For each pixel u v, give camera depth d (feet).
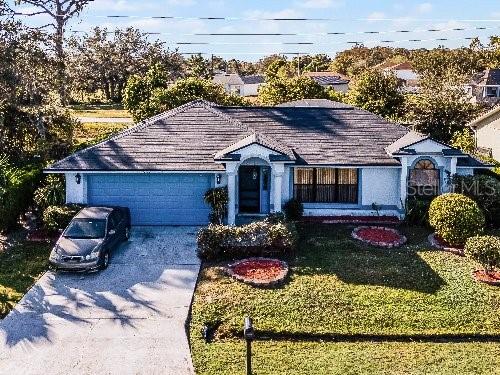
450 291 50.88
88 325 45.96
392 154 70.79
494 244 53.36
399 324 45.70
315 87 166.40
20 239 67.05
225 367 39.96
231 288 51.70
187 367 40.01
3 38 94.89
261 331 44.52
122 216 65.21
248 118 81.10
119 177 70.85
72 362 40.57
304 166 70.74
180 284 53.47
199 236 59.52
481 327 45.39
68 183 70.28
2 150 93.81
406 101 152.56
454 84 139.64
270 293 50.55
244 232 59.67
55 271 56.95
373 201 73.97
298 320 46.19
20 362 40.55
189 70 309.63
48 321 46.70
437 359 40.81
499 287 51.98
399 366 39.73
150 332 44.80
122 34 278.67
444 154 70.08
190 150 71.41
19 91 96.22
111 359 40.98
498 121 114.01
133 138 73.46
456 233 61.31
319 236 66.44
